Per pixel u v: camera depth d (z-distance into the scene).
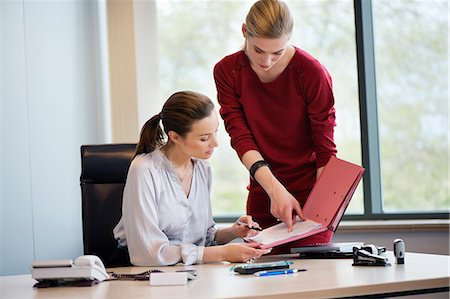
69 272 1.98
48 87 4.11
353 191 2.38
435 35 4.22
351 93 4.37
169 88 4.73
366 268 2.04
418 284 1.76
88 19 4.54
